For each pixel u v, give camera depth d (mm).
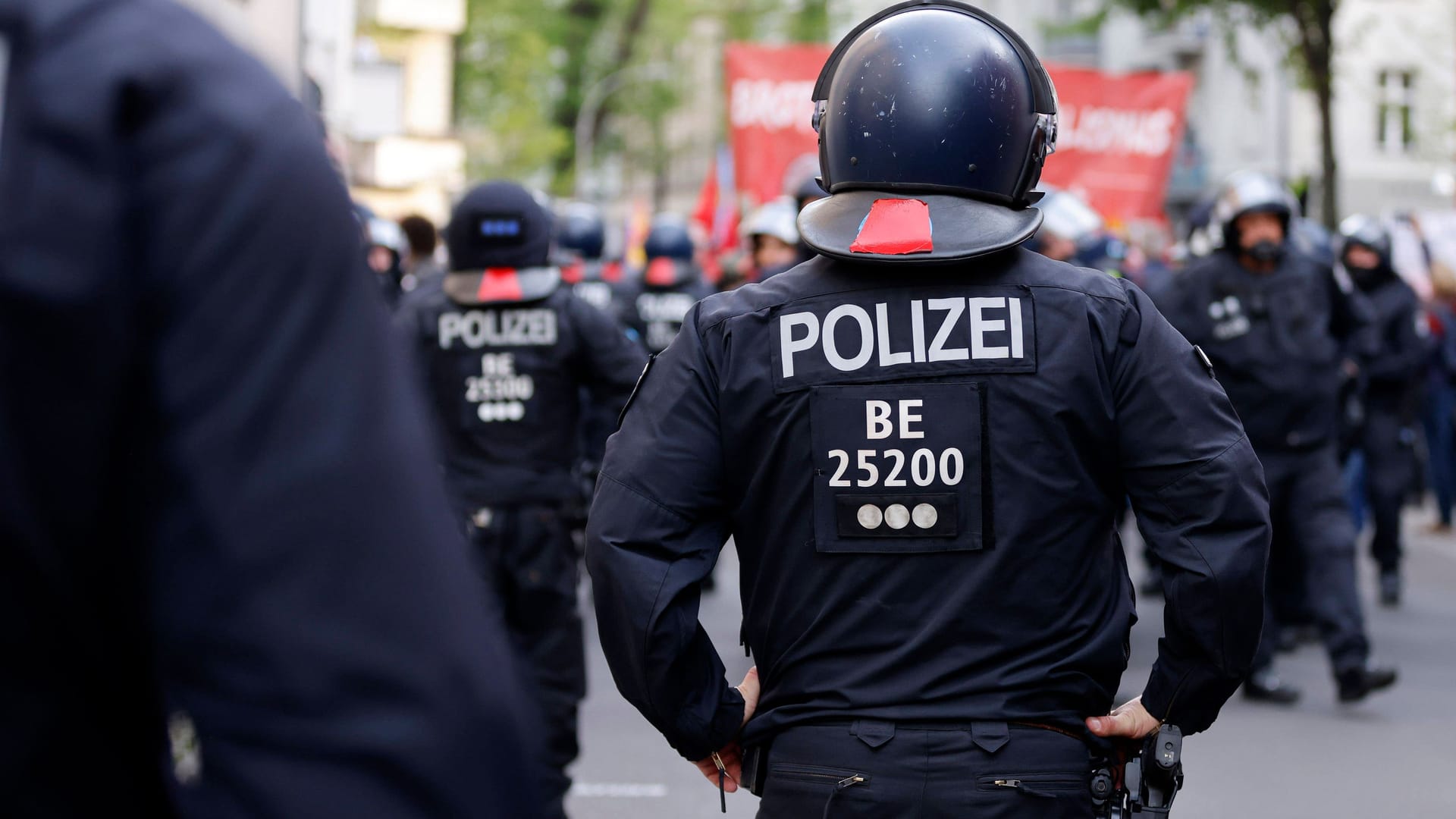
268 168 1237
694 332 2949
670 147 54188
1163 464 2799
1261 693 8539
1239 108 43094
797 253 11414
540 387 5863
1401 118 39562
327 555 1215
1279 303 8133
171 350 1208
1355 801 6574
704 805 6531
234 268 1216
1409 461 11719
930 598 2791
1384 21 38688
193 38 1264
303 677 1195
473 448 5840
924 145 2904
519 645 5750
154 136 1221
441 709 1233
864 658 2809
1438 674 9289
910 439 2807
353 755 1199
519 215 5871
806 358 2871
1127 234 16844
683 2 48719
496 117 38938
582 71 47500
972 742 2729
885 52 2961
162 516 1209
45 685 1241
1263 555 2773
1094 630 2842
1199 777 6926
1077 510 2820
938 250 2848
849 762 2754
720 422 2916
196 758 1212
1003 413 2805
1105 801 2789
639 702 2896
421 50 34094
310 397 1227
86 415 1195
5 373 1177
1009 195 2951
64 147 1196
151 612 1221
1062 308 2836
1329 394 8156
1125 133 16969
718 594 11977
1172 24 26047
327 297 1250
